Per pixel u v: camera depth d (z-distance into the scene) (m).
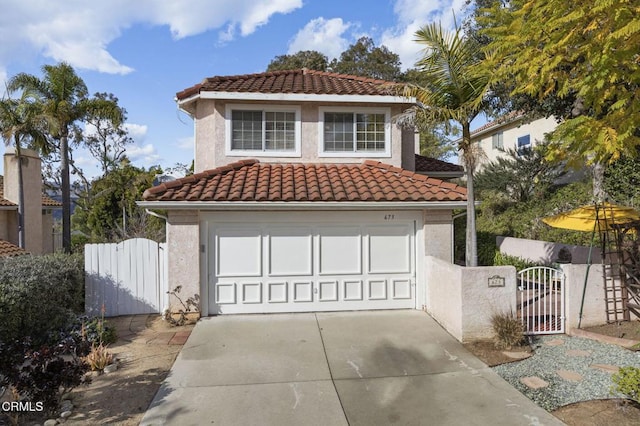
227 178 11.37
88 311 10.56
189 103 13.48
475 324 8.36
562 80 6.99
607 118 5.93
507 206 23.09
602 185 14.52
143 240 10.80
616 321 8.95
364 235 10.98
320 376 6.86
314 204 10.09
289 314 10.66
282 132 13.43
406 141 14.88
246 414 5.63
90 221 27.50
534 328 8.88
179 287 10.09
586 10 5.71
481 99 8.95
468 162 9.78
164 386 6.50
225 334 9.07
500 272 8.45
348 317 10.35
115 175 28.09
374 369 7.12
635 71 5.71
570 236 14.95
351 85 14.55
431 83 9.66
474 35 13.91
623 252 9.23
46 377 5.48
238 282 10.66
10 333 7.56
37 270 8.47
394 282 11.08
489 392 6.19
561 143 7.05
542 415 5.48
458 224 21.05
